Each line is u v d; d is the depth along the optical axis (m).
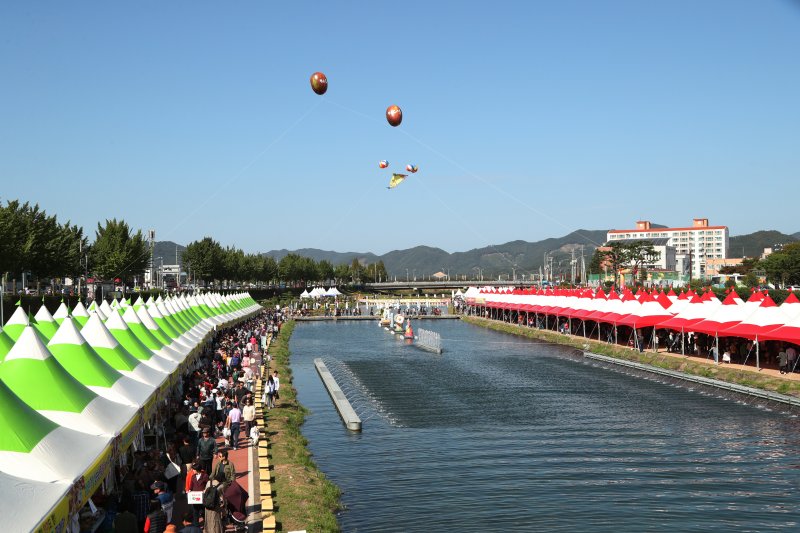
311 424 47.31
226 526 24.61
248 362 59.94
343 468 36.44
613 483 33.22
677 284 189.50
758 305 62.56
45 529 14.55
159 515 19.88
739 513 29.14
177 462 30.52
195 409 35.09
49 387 22.09
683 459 37.03
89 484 17.78
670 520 28.47
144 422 26.17
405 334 110.00
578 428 44.50
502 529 27.72
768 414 47.25
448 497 31.58
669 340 75.31
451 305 187.00
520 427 45.19
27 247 83.25
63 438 19.00
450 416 49.12
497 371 71.50
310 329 132.62
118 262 116.62
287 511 27.20
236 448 36.19
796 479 33.38
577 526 27.94
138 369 31.72
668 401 52.81
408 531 27.50
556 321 109.19
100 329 31.86
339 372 72.19
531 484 33.25
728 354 63.16
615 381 63.19
